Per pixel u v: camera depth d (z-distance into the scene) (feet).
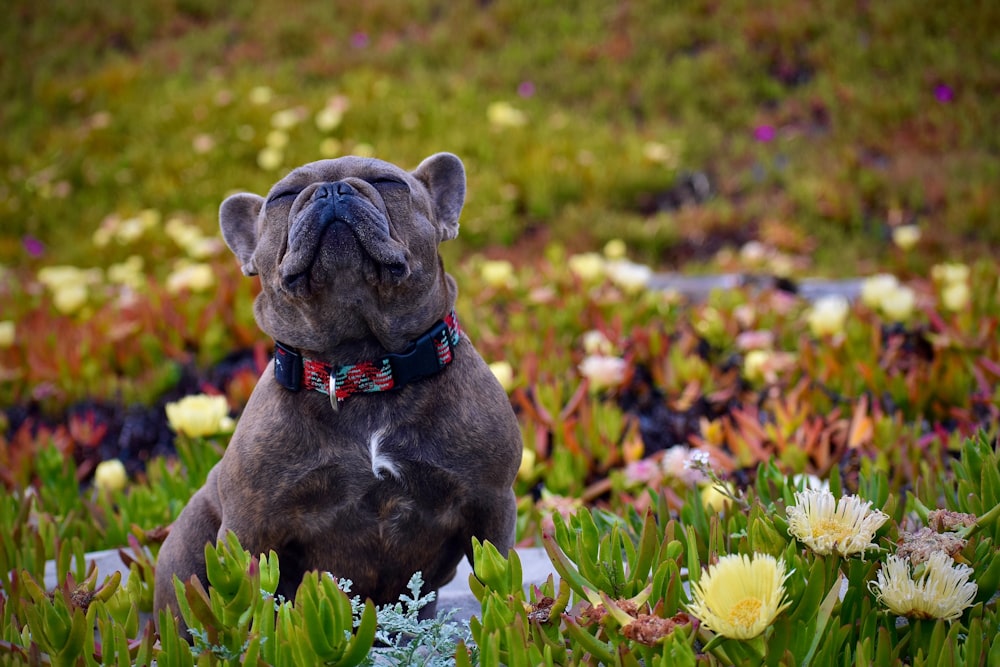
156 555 11.69
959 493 9.34
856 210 30.12
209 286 21.12
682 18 43.32
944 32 39.40
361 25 46.65
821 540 7.33
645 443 15.85
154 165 35.35
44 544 11.09
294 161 34.68
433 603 9.84
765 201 31.65
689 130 36.50
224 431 13.74
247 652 6.96
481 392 9.26
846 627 7.12
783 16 41.50
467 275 22.47
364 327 9.06
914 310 18.72
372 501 8.94
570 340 18.84
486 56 43.29
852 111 36.22
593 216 31.27
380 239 8.68
